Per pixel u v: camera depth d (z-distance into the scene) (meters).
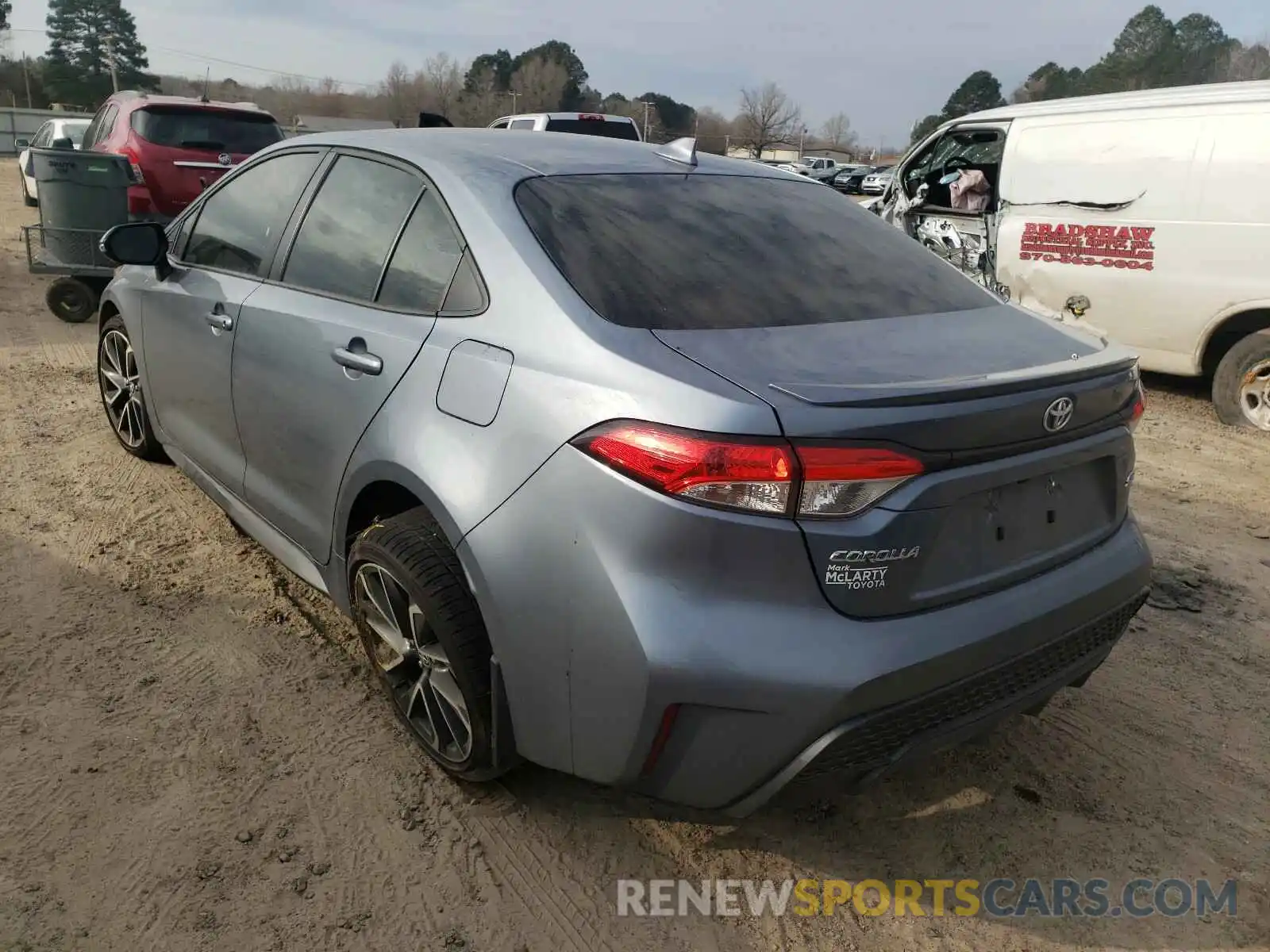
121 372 4.73
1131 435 2.55
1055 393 2.20
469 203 2.63
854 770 2.13
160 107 8.86
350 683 3.16
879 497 1.99
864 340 2.35
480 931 2.26
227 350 3.40
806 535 1.96
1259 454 6.10
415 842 2.51
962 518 2.14
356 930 2.24
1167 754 3.03
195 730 2.88
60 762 2.70
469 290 2.53
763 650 1.97
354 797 2.65
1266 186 6.28
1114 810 2.77
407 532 2.57
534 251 2.45
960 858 2.57
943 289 2.87
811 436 1.93
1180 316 6.80
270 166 3.59
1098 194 7.13
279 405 3.10
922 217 8.74
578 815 2.64
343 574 2.95
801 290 2.58
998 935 2.34
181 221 4.10
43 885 2.30
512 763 2.49
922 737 2.18
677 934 2.29
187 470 4.04
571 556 2.11
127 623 3.42
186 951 2.15
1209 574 4.32
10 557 3.83
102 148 9.20
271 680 3.15
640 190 2.84
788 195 3.17
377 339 2.70
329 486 2.89
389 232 2.87
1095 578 2.44
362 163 3.12
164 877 2.35
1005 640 2.19
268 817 2.56
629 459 2.03
